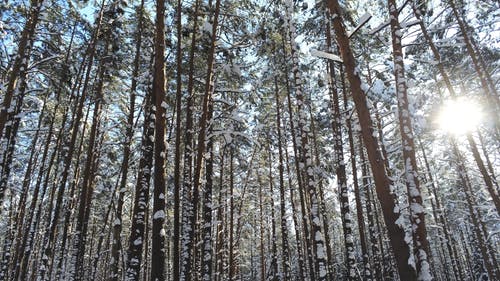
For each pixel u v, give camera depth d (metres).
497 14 16.38
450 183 32.47
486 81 16.81
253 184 32.62
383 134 16.36
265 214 37.38
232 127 15.04
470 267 33.91
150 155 10.87
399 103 7.98
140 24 15.45
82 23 16.38
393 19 8.49
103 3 15.32
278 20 15.60
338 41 8.48
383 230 28.50
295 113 19.72
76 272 15.97
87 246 40.78
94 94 19.78
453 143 23.27
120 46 17.47
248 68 18.42
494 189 17.39
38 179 19.95
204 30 12.47
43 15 14.52
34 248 31.31
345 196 13.52
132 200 28.84
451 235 27.00
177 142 10.48
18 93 13.78
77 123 15.55
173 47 15.27
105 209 34.12
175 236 9.74
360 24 8.15
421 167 25.73
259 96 18.69
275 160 27.86
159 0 11.14
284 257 20.45
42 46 16.23
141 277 33.34
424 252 6.82
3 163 12.74
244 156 23.66
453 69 19.30
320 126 18.44
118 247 14.20
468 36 16.77
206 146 14.06
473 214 22.16
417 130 17.38
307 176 12.50
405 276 6.73
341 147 14.11
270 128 23.17
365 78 17.53
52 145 26.77
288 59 17.95
